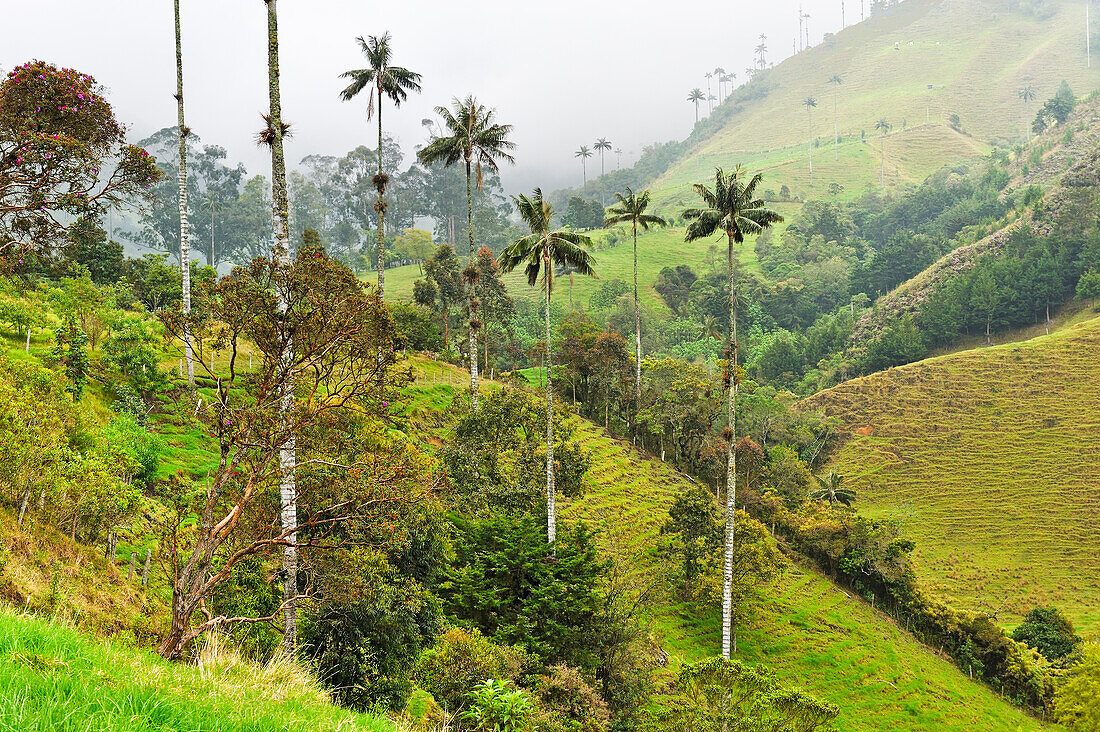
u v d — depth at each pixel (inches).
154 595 986.7
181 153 2075.5
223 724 264.7
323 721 320.5
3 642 289.7
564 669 1259.2
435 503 1251.2
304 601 834.2
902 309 7185.0
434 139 2549.2
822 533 3294.8
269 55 967.0
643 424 3912.4
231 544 898.1
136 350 1867.6
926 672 2701.8
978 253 7308.1
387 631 931.3
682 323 7317.9
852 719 2338.8
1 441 938.7
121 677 289.7
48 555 839.7
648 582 2546.8
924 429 5502.0
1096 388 5383.9
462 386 3292.3
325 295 690.8
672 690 1795.0
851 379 6609.3
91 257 3361.2
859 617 2967.5
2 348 1699.1
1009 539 4532.5
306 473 784.3
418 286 4215.1
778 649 2573.8
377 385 754.2
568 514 2822.3
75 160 739.4
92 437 1263.5
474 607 1471.5
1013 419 5378.9
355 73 2449.6
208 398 1953.7
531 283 2160.4
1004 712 2628.0
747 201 2171.5
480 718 421.7
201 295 672.4
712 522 2650.1
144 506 1254.9
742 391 5413.4
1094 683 2422.5
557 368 4087.1
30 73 721.0
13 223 751.1
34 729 213.0
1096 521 4517.7
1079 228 6909.5
